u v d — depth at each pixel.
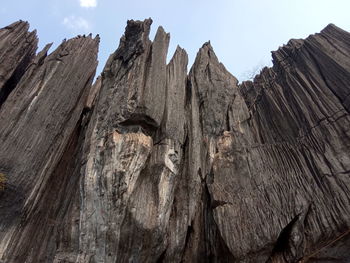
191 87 25.67
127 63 22.88
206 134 21.95
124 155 16.72
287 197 16.55
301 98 20.92
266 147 20.36
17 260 17.47
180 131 20.19
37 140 21.61
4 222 18.00
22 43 30.05
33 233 18.80
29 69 26.36
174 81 23.81
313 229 15.13
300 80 22.06
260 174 18.45
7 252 17.27
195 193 18.05
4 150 20.14
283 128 20.89
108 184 15.74
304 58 23.09
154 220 15.43
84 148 19.50
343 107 18.23
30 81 25.20
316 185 16.47
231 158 19.86
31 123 22.16
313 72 21.53
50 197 20.64
